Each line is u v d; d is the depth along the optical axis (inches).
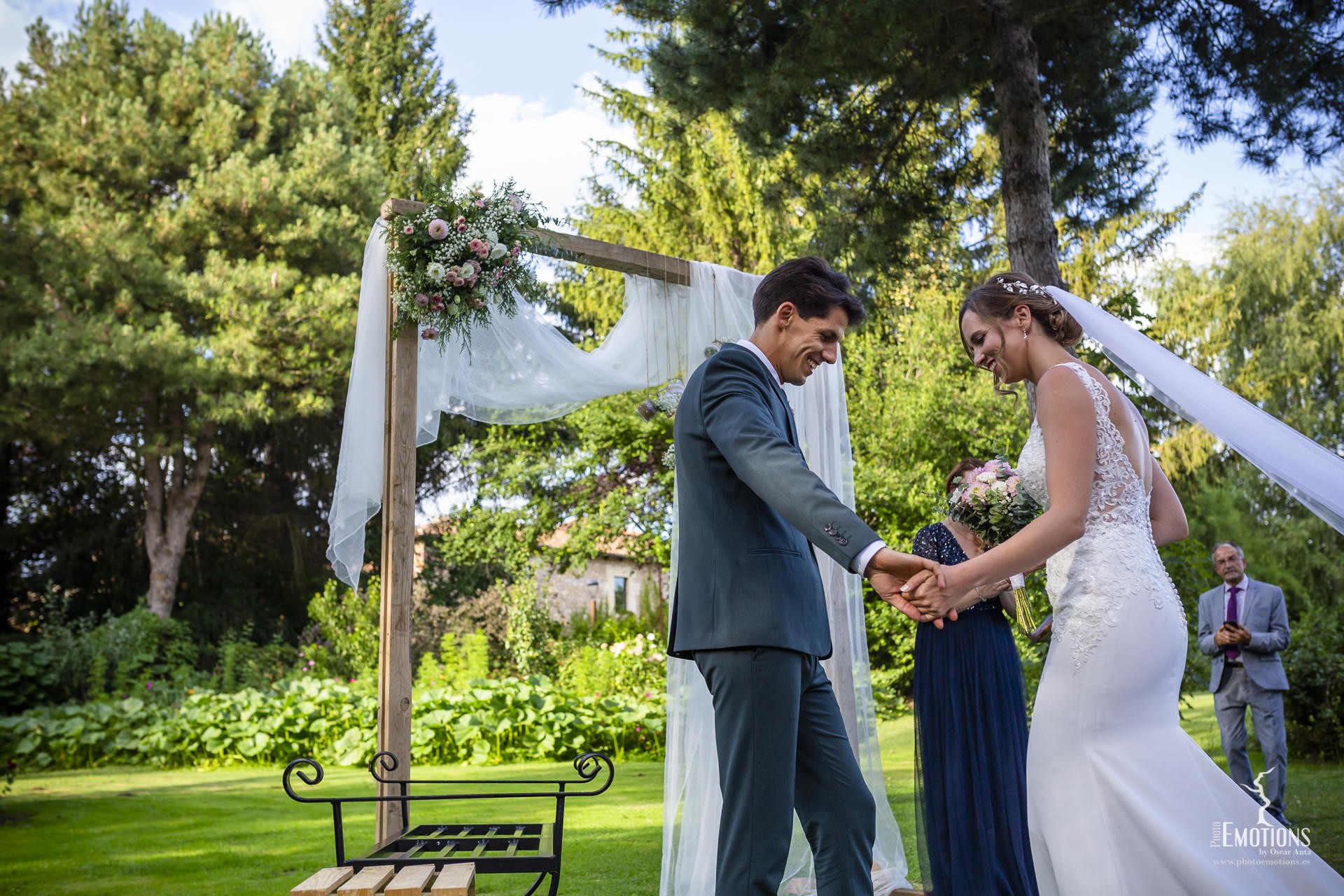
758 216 477.4
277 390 621.3
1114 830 79.0
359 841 197.8
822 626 85.3
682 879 145.3
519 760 331.6
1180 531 99.2
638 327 177.5
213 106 633.0
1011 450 406.0
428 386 160.2
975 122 301.0
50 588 540.7
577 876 161.5
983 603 130.5
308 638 560.1
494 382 170.7
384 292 151.2
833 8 228.1
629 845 187.2
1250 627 215.8
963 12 250.5
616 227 584.1
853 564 73.7
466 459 564.1
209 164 614.5
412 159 844.6
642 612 564.4
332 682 378.3
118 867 174.4
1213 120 270.1
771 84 249.3
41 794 267.3
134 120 605.3
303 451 730.8
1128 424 89.4
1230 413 97.1
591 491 524.4
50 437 581.9
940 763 126.7
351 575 144.9
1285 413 544.4
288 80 697.6
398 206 150.9
